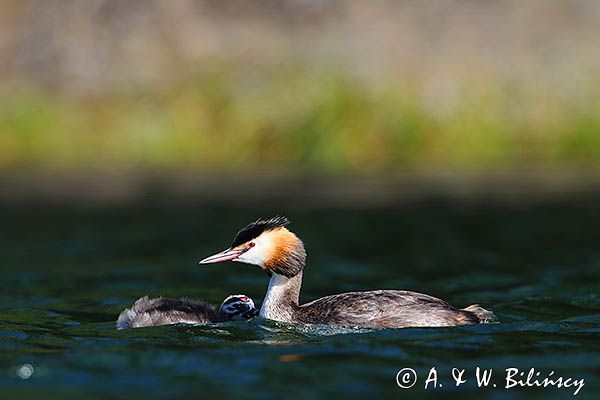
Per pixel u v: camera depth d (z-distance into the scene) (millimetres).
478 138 25500
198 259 14398
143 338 9523
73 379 8047
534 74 26656
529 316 10625
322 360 8578
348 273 13508
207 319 10523
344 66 27031
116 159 26219
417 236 15844
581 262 13852
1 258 14398
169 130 26719
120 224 17031
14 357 8734
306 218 17375
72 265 13938
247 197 19625
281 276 10672
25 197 20062
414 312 9977
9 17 31688
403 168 24000
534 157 25422
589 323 10125
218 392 7703
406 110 25688
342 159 25156
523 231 16109
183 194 20188
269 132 25906
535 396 7672
